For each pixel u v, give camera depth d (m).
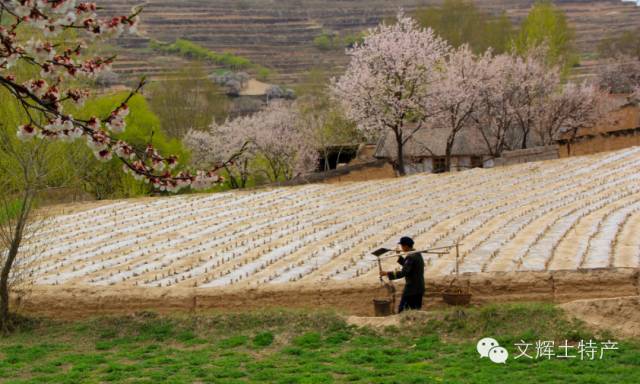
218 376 19.42
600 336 21.31
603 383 17.66
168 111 122.50
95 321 25.94
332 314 24.23
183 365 20.75
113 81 156.50
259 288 27.53
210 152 91.94
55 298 27.70
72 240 41.84
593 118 84.94
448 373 18.89
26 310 27.70
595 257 31.59
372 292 27.02
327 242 38.34
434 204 47.62
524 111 76.62
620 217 40.28
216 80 184.75
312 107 102.25
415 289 24.84
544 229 38.22
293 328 23.81
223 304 27.34
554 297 26.05
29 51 12.42
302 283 27.69
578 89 83.69
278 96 180.25
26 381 19.47
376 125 66.88
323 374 19.28
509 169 59.78
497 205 46.16
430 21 139.00
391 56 65.81
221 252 37.47
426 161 81.50
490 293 26.42
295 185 57.91
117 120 13.06
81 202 53.31
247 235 41.31
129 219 47.06
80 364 21.28
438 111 68.19
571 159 62.91
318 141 89.69
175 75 148.00
